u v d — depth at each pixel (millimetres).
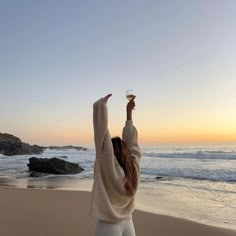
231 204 12227
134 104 3354
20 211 9273
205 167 27234
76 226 7789
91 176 24281
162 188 16547
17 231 7309
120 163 2936
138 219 8891
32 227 7648
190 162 32750
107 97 2912
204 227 8250
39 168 27656
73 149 85000
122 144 3006
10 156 57594
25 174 26078
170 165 30000
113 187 2844
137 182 3006
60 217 8633
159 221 8672
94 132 2898
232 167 26781
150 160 36656
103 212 2809
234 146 66938
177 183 18641
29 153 62844
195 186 17312
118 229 2834
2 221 8133
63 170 26812
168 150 56719
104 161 2842
